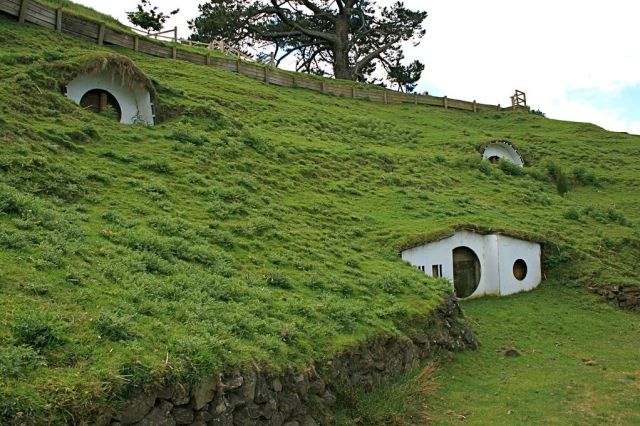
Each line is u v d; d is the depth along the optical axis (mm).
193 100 30562
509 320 20297
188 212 17656
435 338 15336
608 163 44312
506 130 53094
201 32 63969
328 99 48406
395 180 29703
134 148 22078
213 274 13000
